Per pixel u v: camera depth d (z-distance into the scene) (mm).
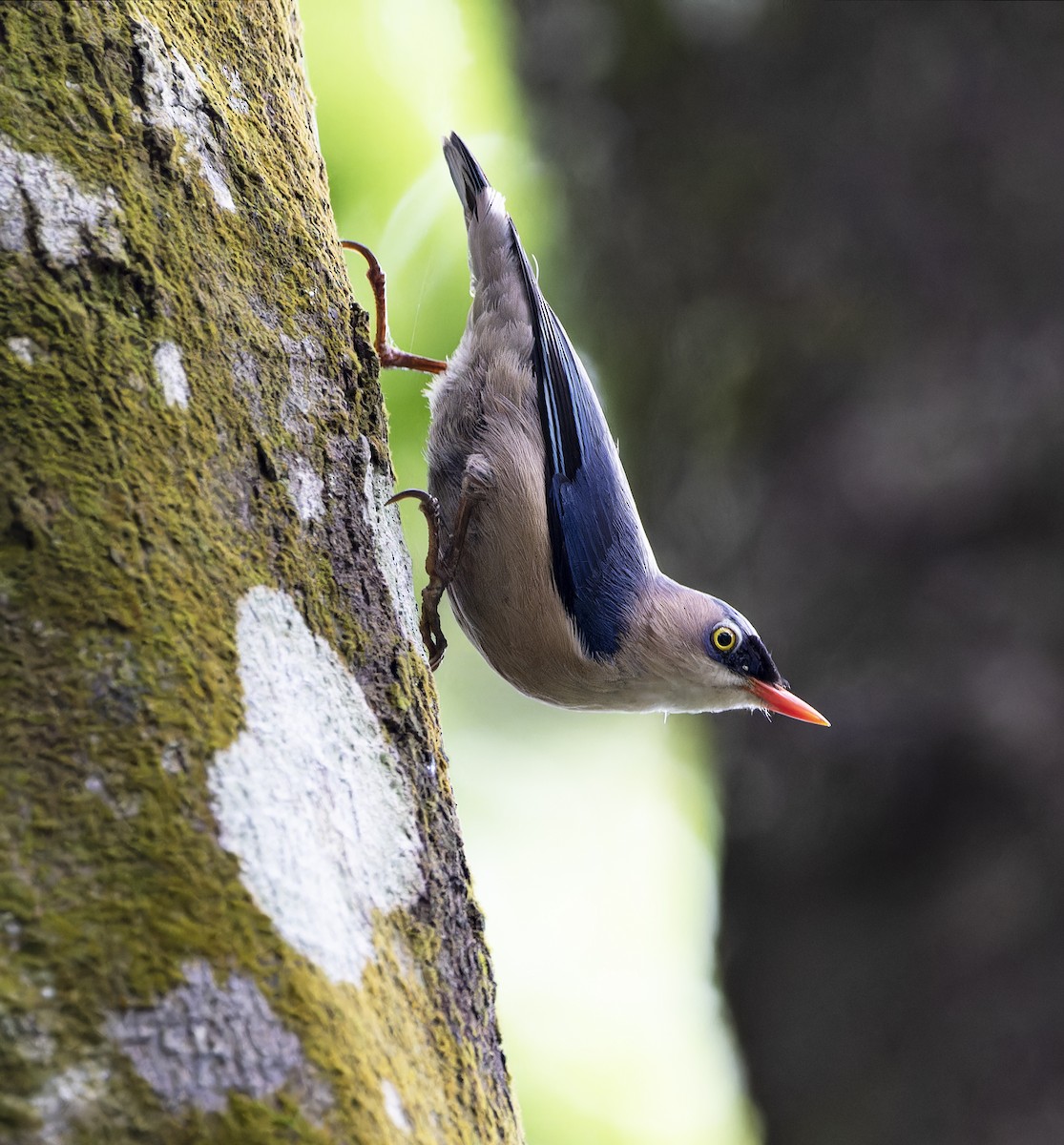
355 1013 4172
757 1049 11039
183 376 4914
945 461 10812
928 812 10656
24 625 4125
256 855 4156
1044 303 10812
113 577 4293
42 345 4527
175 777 4094
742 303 11945
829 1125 10406
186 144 5398
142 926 3824
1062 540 10547
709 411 12125
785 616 11289
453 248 14578
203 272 5230
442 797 5328
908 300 11188
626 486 10758
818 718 10750
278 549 5012
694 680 10742
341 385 5734
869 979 10570
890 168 11406
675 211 12367
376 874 4738
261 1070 3789
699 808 18047
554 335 10109
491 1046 5203
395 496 5949
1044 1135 9680
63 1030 3607
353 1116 3854
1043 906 10125
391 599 5520
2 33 4957
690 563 12234
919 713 10656
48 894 3777
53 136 4898
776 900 11125
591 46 12898
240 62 6094
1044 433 10547
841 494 11156
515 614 9938
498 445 9531
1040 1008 9969
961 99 11234
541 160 13547
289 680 4727
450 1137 4453
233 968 3895
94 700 4102
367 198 14367
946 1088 10070
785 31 12023
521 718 18266
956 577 10750
